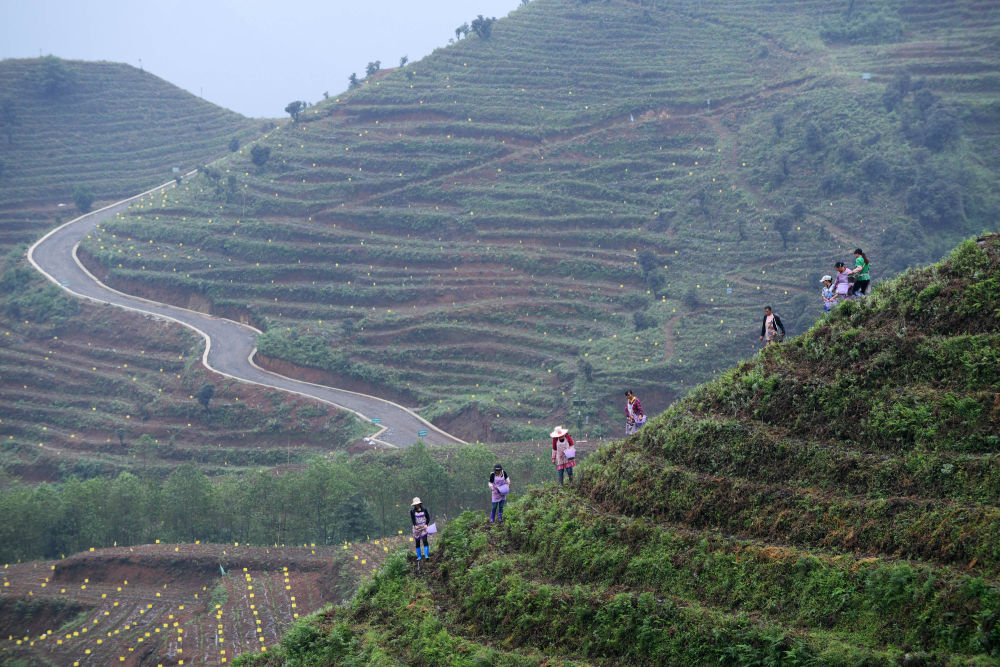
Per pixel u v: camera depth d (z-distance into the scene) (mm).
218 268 185250
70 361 165750
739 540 30594
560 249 178750
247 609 76375
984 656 23109
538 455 103438
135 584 87250
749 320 147125
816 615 26891
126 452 141000
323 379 155125
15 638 79438
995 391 29875
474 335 161375
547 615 32594
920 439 30016
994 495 27141
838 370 33969
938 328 33062
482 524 40906
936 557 26438
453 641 33938
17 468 138250
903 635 24953
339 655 37812
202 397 144625
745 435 34188
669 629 28906
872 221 158125
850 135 177625
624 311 161250
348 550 83688
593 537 34562
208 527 102312
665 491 34594
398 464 110000
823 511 29797
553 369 148250
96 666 70125
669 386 136750
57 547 101750
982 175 164000
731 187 180500
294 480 99312
